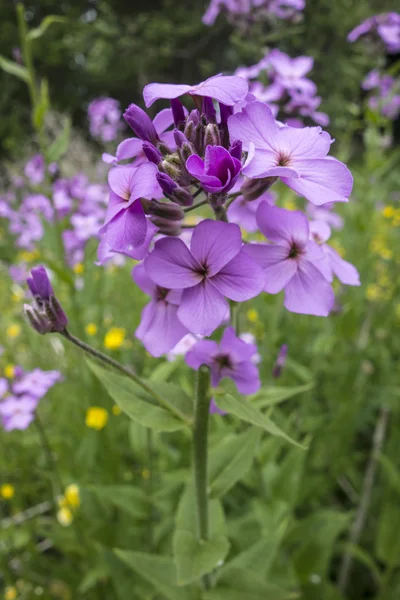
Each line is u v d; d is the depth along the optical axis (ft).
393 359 0.73
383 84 0.72
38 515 0.54
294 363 0.57
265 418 0.24
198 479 0.28
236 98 0.21
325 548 0.42
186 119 0.24
